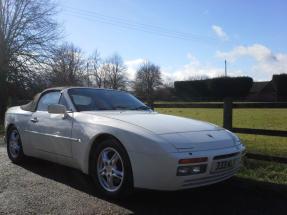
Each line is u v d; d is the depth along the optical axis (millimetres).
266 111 31703
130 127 4820
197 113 26453
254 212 4543
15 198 4977
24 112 7000
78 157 5453
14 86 21969
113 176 4918
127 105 6328
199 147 4609
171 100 31766
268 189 5285
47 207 4621
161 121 5191
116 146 4832
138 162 4566
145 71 82438
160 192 5250
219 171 4707
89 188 5469
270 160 6398
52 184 5676
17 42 22656
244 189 5480
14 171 6547
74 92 6234
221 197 5109
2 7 22391
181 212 4512
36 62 22969
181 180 4402
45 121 6234
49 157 6238
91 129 5242
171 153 4391
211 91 72562
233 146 4996
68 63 33969
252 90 76188
